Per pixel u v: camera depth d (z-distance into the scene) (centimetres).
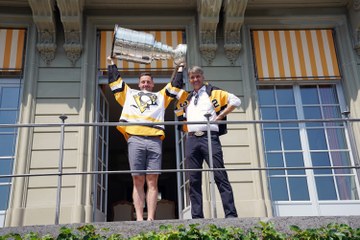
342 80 682
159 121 439
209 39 674
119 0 680
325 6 711
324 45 697
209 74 662
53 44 655
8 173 600
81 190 583
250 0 688
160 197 1194
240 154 619
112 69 459
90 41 673
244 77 663
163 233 346
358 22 676
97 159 621
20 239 339
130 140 428
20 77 648
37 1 623
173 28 695
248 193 599
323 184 629
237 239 344
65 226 357
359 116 646
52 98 635
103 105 675
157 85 687
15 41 661
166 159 1182
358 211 610
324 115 668
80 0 643
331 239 343
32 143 604
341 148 651
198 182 424
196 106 451
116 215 820
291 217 370
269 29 701
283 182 625
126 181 1197
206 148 431
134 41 444
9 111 632
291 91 682
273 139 649
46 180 588
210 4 638
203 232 338
